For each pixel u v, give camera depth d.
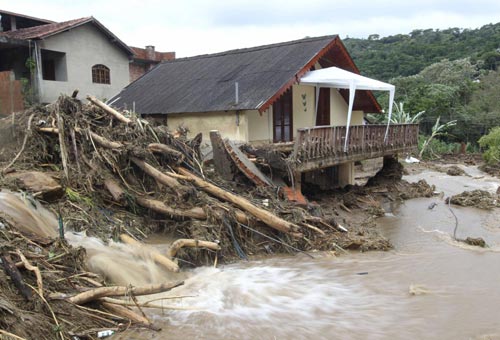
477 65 55.50
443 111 42.50
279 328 6.75
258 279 8.86
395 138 20.22
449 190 21.03
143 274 8.26
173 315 6.97
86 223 9.22
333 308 7.59
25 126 11.45
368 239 11.60
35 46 22.08
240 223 10.69
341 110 21.58
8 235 7.36
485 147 37.41
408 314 7.39
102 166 10.72
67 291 6.67
